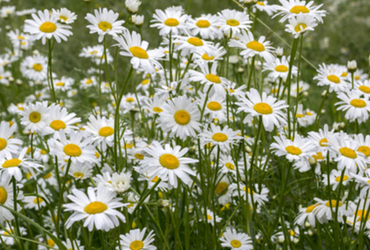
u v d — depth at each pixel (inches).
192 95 57.6
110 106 67.6
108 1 118.0
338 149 46.5
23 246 47.9
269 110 46.6
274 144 47.5
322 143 46.8
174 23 50.1
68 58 99.0
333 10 143.6
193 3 132.0
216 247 49.5
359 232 47.7
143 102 58.2
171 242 51.6
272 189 55.9
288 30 49.8
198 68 53.5
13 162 45.2
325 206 48.6
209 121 50.0
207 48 48.8
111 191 43.9
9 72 79.9
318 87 100.3
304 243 53.6
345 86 53.6
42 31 48.9
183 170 45.2
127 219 47.2
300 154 47.3
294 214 52.6
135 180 52.0
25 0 120.9
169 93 49.9
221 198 53.2
